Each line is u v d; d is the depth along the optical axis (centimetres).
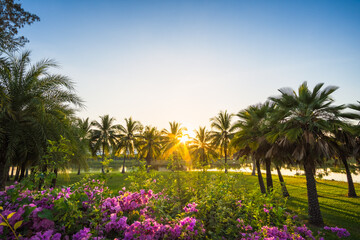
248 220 283
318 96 894
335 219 897
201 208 282
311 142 852
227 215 281
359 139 1359
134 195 254
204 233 242
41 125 881
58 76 946
